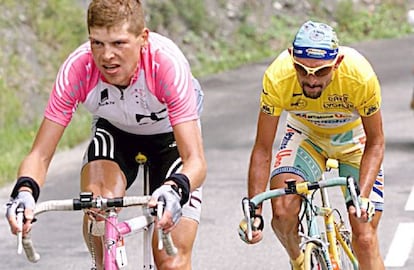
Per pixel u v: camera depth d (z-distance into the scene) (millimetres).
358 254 10555
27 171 8320
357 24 42594
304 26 9578
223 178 18906
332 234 10484
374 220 10570
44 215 16500
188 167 8367
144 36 8383
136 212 16500
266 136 10328
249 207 9250
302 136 11039
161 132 9711
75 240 15031
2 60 26266
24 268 13688
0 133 23047
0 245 14836
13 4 28469
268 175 10344
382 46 39469
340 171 11266
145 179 9805
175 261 9156
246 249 14492
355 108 10258
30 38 28047
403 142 21812
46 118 8742
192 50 35500
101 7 8070
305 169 10820
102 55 8172
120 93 8922
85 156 9711
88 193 7875
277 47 38188
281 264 13805
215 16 38000
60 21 29609
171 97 8680
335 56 9500
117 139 9789
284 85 10125
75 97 8859
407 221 15680
